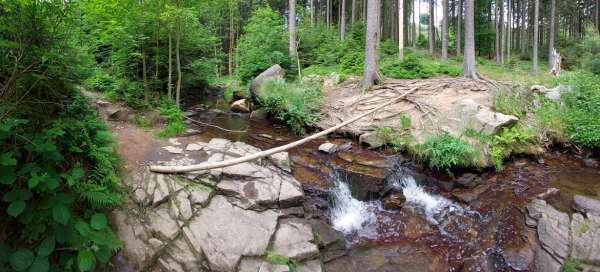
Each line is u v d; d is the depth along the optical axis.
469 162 6.25
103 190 3.62
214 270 3.50
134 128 6.64
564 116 7.89
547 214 5.00
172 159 5.24
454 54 26.31
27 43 2.79
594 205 5.13
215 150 5.79
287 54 15.12
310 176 5.87
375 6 10.79
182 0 7.54
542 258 4.30
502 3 24.56
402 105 9.00
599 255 4.20
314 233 4.39
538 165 6.89
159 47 8.83
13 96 2.95
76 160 3.76
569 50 19.86
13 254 2.58
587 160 7.15
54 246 2.73
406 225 5.10
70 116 3.87
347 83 11.90
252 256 3.70
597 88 8.74
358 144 7.76
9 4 2.53
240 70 14.99
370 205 5.57
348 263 4.20
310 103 9.84
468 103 7.90
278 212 4.51
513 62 21.58
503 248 4.60
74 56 3.37
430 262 4.34
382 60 15.91
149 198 4.18
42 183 2.75
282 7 30.48
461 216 5.31
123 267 3.33
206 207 4.25
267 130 8.90
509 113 7.91
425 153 6.56
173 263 3.50
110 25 7.05
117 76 7.86
